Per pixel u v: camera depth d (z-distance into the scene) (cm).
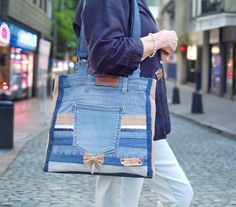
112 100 286
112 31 279
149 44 294
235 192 725
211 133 1505
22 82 2608
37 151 1067
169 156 320
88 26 283
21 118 1730
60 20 3859
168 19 5053
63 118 289
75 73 296
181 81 4203
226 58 2908
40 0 2933
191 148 1181
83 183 764
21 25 2356
